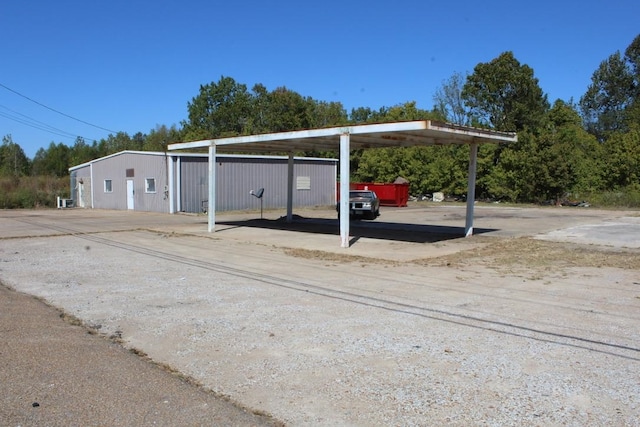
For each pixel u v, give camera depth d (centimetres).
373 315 703
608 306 752
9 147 7856
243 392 448
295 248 1455
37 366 499
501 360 523
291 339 597
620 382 465
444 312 718
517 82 4975
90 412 401
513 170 3981
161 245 1538
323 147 2098
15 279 987
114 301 796
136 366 509
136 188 3403
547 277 993
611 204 3466
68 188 4800
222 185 3167
